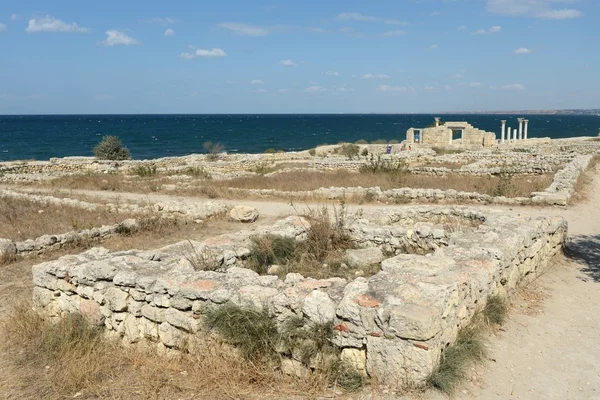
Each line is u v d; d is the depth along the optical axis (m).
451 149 40.62
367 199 16.89
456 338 5.20
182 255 7.39
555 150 36.22
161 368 5.10
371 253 8.70
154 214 13.91
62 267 6.35
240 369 4.83
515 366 5.17
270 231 9.77
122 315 5.84
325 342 4.75
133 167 29.80
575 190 16.64
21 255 10.03
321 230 9.88
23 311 6.51
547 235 8.77
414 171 24.33
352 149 42.56
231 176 25.09
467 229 9.25
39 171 29.62
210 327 5.16
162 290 5.50
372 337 4.51
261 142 84.69
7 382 4.98
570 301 7.12
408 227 9.86
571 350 5.58
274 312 5.07
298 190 18.88
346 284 5.38
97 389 4.80
